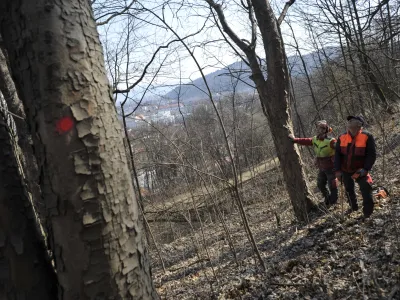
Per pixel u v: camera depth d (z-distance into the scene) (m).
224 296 4.45
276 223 7.89
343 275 3.67
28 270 1.87
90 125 1.79
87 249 1.75
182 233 9.19
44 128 1.76
